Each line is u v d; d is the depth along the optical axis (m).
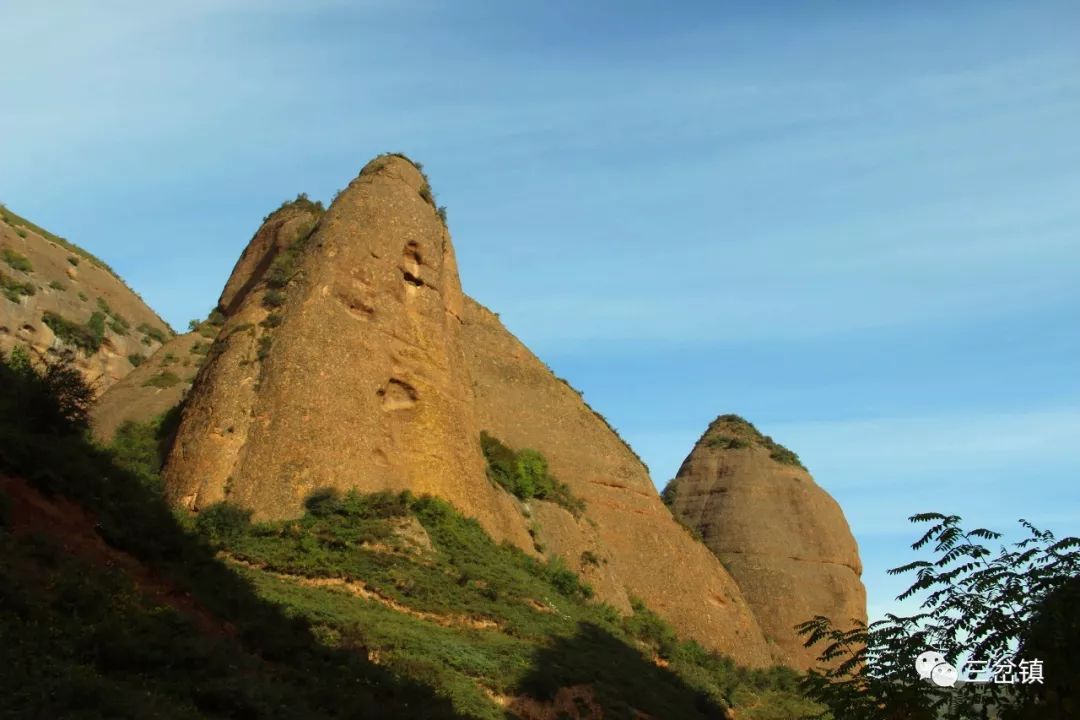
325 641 33.25
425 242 57.88
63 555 25.27
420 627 39.03
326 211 58.12
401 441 51.00
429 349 54.84
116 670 22.03
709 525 84.06
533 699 36.97
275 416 47.97
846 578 82.88
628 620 54.38
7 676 19.45
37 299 79.75
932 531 20.88
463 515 50.84
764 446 89.62
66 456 29.88
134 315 92.19
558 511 60.31
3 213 89.94
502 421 67.31
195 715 21.17
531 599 46.22
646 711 40.75
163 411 56.44
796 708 56.56
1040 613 19.56
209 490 45.72
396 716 26.45
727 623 66.50
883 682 20.59
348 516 45.56
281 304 52.72
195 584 29.55
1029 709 19.28
